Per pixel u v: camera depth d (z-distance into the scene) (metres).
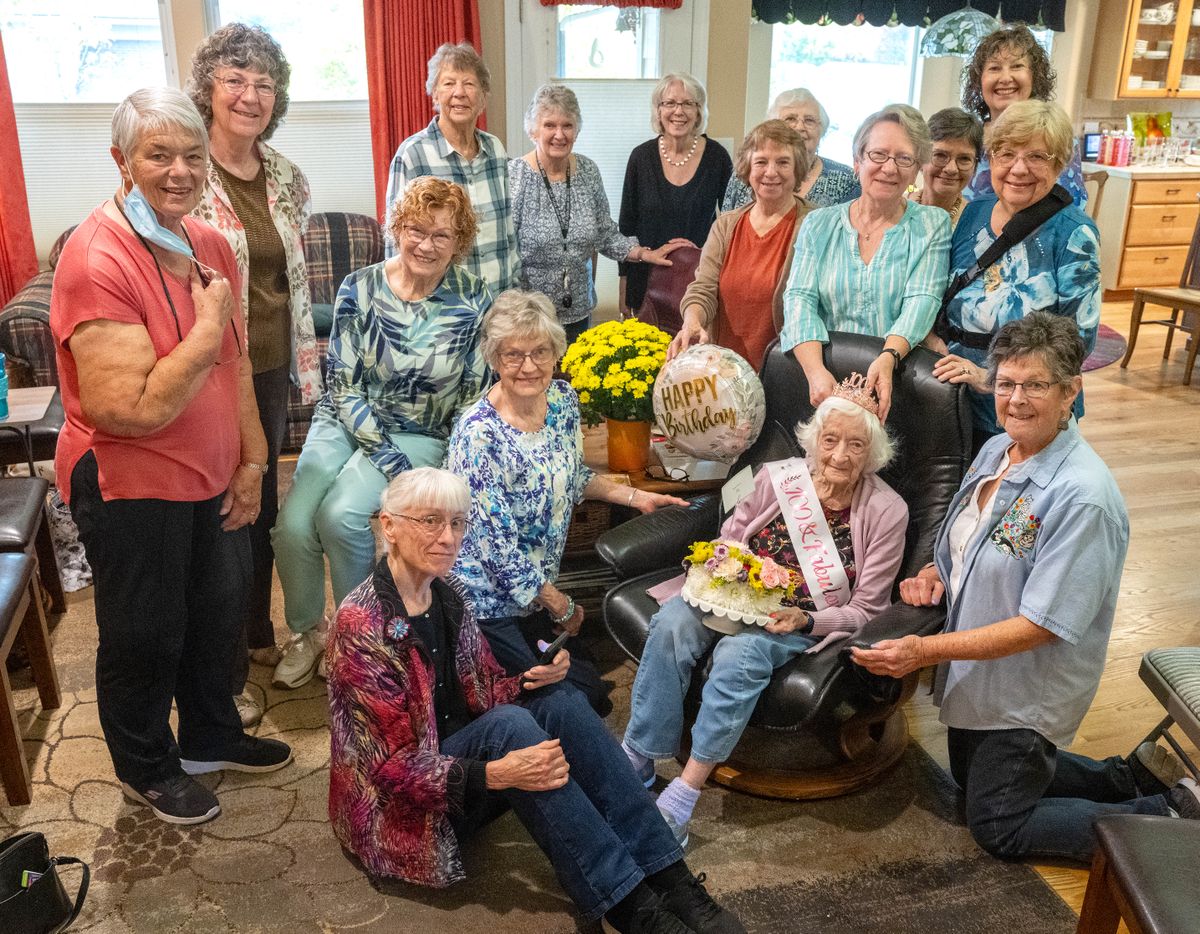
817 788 2.47
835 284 2.73
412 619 2.07
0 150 4.34
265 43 2.49
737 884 2.21
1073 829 2.23
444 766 1.98
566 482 2.54
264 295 2.67
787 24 6.18
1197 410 5.34
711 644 2.37
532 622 2.55
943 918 2.13
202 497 2.16
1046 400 2.10
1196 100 7.61
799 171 2.98
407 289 2.71
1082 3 6.98
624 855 1.99
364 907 2.15
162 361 1.94
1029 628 2.12
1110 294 7.44
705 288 3.17
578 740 2.11
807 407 2.70
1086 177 7.13
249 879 2.21
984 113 3.21
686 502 2.79
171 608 2.19
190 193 1.94
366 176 4.91
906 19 5.99
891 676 2.22
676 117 3.90
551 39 4.82
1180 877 1.65
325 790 2.51
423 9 4.54
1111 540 2.11
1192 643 3.17
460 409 2.82
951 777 2.58
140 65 4.57
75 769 2.56
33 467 3.22
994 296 2.57
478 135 3.44
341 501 2.71
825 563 2.44
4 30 4.38
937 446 2.48
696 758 2.28
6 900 1.86
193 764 2.54
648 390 2.82
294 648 2.91
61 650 3.06
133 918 2.10
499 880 2.23
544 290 3.95
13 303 3.84
